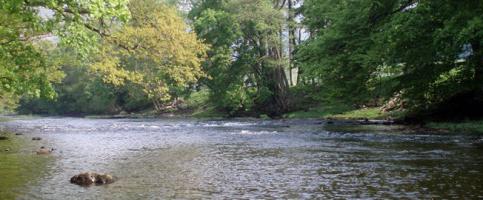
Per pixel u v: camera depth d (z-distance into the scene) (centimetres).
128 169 1345
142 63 2784
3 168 1374
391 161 1402
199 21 5641
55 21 1245
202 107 7106
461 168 1234
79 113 10038
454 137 2097
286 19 5672
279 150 1777
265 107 6112
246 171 1280
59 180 1166
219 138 2400
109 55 2200
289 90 6078
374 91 3086
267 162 1451
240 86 5938
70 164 1460
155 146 2033
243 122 4231
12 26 1444
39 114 10631
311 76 3331
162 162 1491
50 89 1559
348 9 2789
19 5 1173
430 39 2414
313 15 4138
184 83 2981
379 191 977
